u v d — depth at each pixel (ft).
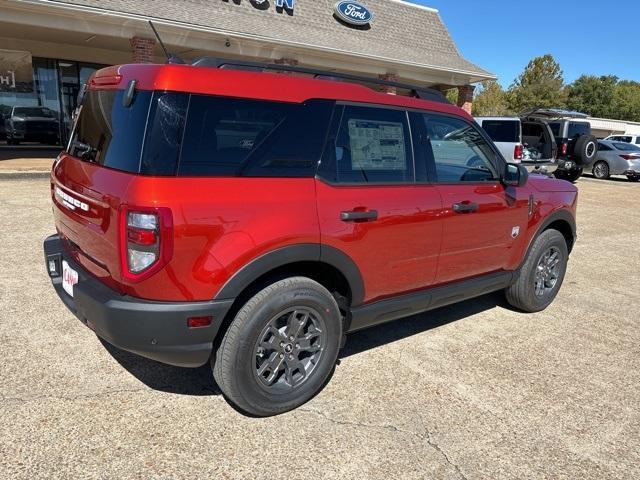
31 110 50.96
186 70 8.22
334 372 11.05
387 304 10.85
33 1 33.04
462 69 56.85
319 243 9.16
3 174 32.35
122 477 7.54
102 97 9.46
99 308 8.11
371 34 57.31
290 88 9.21
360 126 10.11
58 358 10.81
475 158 12.52
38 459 7.79
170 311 7.90
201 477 7.65
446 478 7.97
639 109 204.44
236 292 8.32
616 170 60.95
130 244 7.69
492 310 15.47
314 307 9.43
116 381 10.10
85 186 8.82
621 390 10.95
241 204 8.27
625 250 24.80
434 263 11.49
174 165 7.86
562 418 9.78
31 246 18.42
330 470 7.98
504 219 13.05
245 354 8.70
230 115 8.46
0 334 11.69
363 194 9.87
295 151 9.09
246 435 8.71
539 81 197.67
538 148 47.01
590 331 14.15
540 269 15.03
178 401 9.58
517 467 8.33
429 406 9.91
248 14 48.34
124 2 38.78
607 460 8.64
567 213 15.29
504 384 10.93
